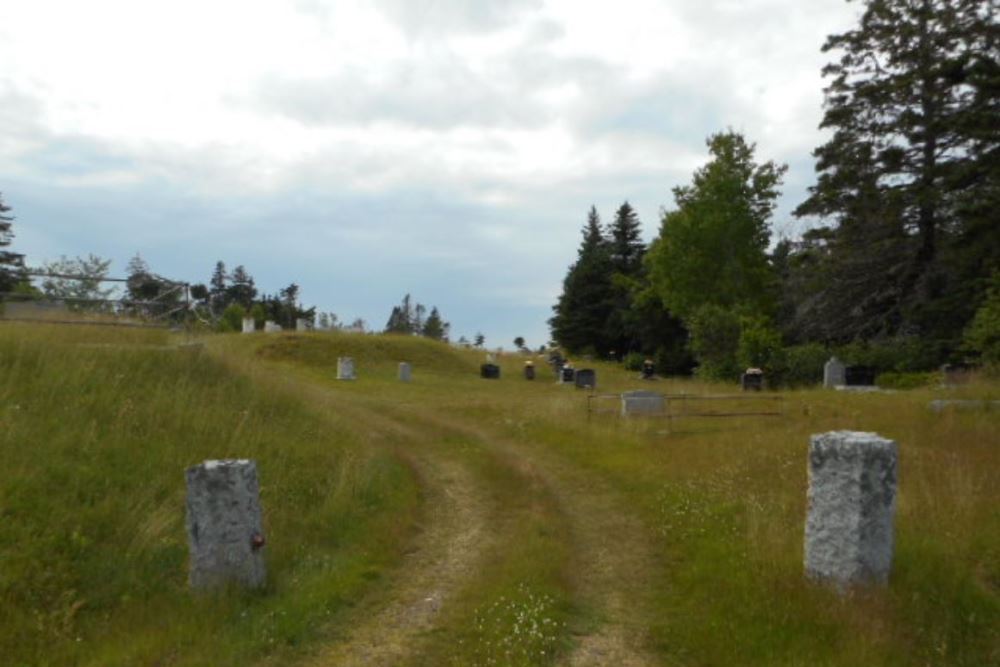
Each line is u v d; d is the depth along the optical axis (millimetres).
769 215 41219
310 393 17656
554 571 7707
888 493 6719
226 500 7289
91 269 20203
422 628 6508
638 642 6258
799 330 37719
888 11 32312
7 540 7430
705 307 34281
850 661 5617
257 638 6215
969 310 28797
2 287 21062
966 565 7137
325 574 7770
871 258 33719
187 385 13586
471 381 30656
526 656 5789
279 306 81750
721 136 40062
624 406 18172
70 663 6152
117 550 7867
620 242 66438
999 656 5840
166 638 6281
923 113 31625
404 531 9469
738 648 6012
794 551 7605
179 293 20438
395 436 16328
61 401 10977
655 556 8523
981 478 9414
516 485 12039
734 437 14023
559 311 68000
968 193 29219
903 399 16719
